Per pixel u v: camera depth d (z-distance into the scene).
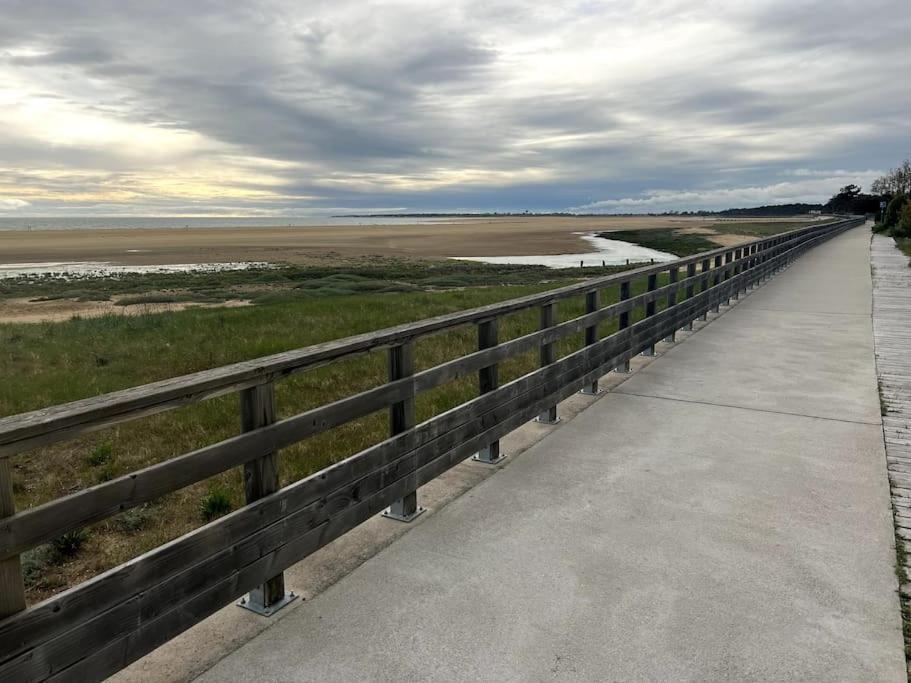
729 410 5.45
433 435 3.55
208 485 4.57
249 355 8.51
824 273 18.47
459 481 3.99
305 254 69.06
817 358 7.48
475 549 3.15
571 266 44.28
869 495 3.74
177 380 2.11
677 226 130.12
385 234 136.25
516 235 110.31
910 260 23.06
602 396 5.90
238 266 53.00
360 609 2.66
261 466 2.45
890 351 7.83
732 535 3.28
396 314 12.20
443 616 2.61
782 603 2.69
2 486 1.61
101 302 24.05
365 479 3.03
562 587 2.81
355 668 2.30
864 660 2.34
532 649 2.40
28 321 17.70
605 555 3.09
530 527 3.38
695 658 2.35
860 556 3.06
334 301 15.05
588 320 5.62
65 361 8.45
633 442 4.68
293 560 2.62
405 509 3.47
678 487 3.88
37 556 3.58
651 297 7.28
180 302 23.03
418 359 8.41
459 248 76.75
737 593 2.76
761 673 2.27
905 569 2.95
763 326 9.71
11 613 1.67
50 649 1.74
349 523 2.93
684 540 3.23
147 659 2.34
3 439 1.58
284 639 2.46
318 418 2.69
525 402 4.60
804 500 3.68
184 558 2.13
